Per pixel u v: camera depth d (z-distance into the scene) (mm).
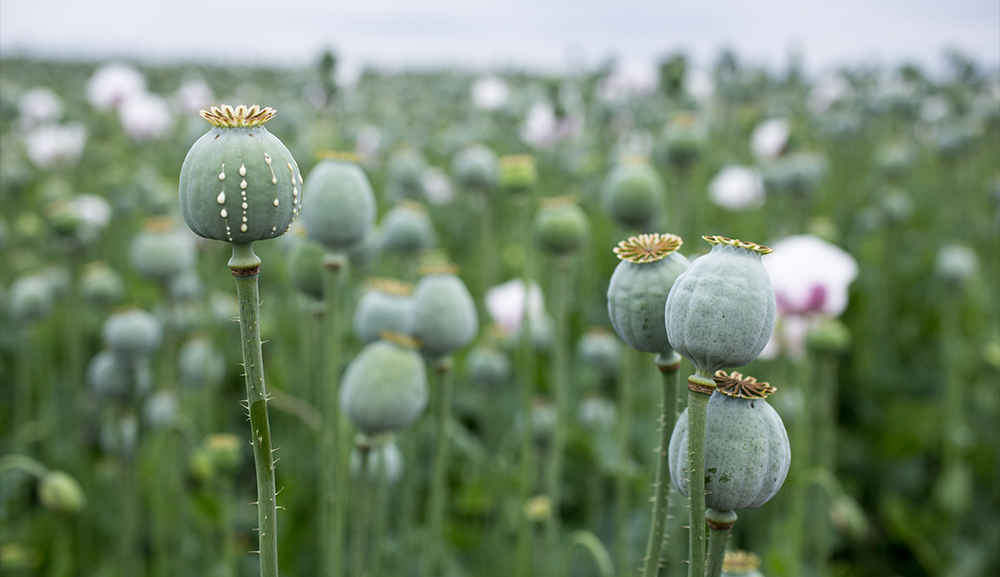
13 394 1827
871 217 2521
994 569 1481
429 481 1406
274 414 1569
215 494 1173
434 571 1258
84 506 1336
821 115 4242
